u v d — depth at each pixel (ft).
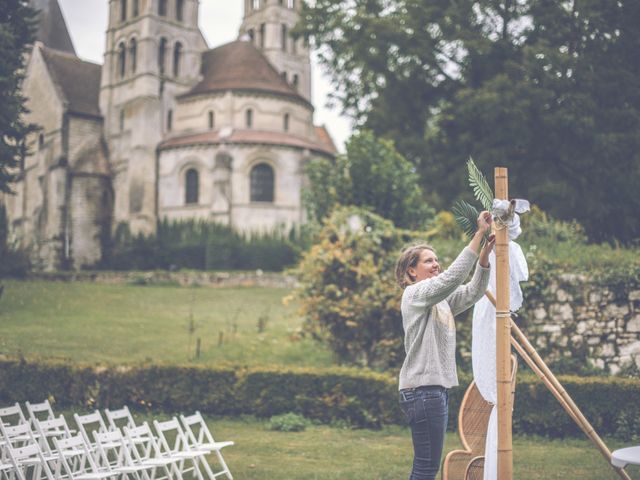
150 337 64.08
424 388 14.53
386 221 51.90
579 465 28.71
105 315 75.87
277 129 165.37
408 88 90.58
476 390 17.11
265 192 160.04
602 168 72.49
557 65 72.13
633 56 68.28
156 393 40.24
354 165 60.34
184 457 25.41
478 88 83.35
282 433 36.01
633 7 64.90
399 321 49.39
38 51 179.01
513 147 79.66
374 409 37.76
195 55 179.11
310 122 174.19
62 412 38.73
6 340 53.83
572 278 45.19
